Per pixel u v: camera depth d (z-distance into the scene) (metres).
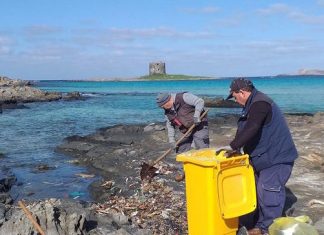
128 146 15.02
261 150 5.31
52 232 5.68
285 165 5.37
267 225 5.38
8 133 21.20
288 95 49.75
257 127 5.07
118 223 6.78
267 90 62.28
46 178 11.72
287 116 22.69
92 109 36.59
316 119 20.08
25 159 14.44
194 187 4.96
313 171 9.59
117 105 41.09
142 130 18.77
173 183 9.43
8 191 10.55
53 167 13.02
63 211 6.13
